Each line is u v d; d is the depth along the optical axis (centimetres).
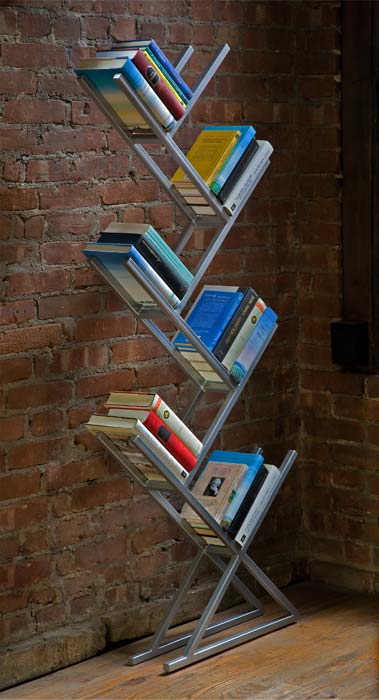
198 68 377
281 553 420
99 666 348
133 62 305
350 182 398
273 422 414
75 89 341
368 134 392
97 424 333
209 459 367
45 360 340
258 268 404
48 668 343
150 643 358
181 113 319
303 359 419
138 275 314
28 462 339
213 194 330
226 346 342
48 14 331
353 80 393
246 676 338
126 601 370
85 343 351
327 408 413
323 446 416
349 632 370
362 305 400
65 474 349
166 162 369
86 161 346
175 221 374
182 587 359
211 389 352
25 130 329
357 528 409
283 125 406
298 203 413
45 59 332
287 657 351
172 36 368
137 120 321
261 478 360
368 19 388
